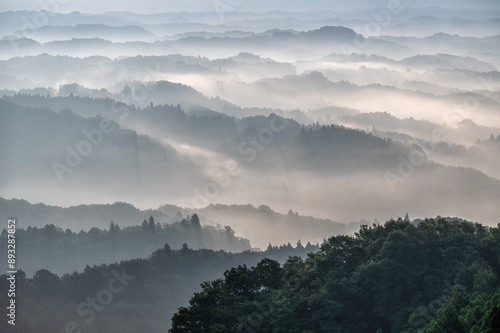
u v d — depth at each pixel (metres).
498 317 156.12
